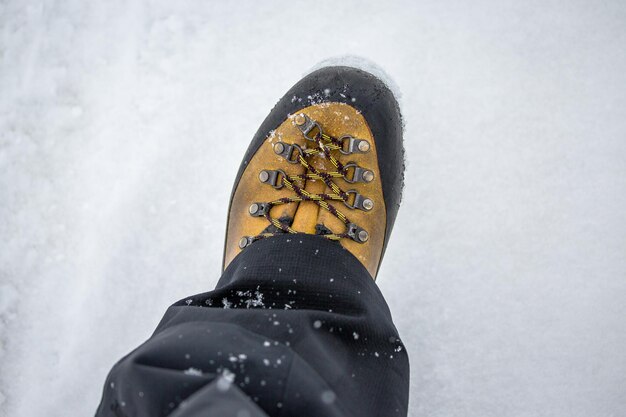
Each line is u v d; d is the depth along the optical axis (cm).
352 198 50
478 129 57
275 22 59
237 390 26
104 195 57
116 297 55
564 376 54
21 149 57
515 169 57
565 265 56
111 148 57
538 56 58
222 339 33
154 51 58
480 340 55
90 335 55
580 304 55
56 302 55
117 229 56
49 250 56
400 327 55
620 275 56
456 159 57
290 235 42
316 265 40
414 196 56
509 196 56
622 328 55
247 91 58
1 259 56
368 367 38
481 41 58
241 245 47
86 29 59
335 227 48
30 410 54
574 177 57
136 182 57
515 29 58
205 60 58
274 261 40
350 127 52
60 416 54
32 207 57
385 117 53
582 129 57
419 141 57
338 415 32
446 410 54
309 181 50
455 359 54
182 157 57
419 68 58
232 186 57
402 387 39
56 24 58
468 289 55
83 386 54
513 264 56
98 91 58
